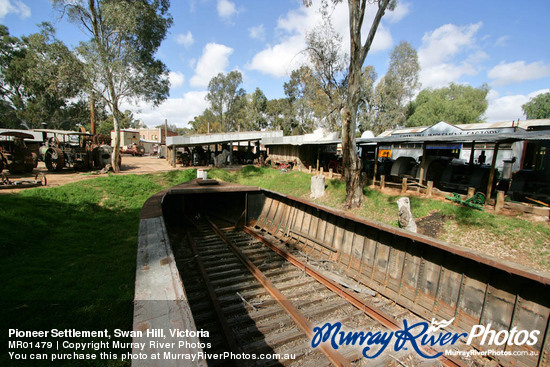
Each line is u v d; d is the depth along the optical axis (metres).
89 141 21.12
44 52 16.39
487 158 17.33
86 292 4.91
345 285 5.75
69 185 12.80
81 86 17.05
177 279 3.18
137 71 18.52
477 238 8.42
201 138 26.00
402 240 5.49
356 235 6.63
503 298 3.98
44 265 5.91
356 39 11.22
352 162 12.32
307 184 17.80
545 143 13.34
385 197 12.69
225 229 10.23
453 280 4.61
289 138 24.11
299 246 8.07
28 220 8.16
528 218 8.70
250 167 24.17
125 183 14.45
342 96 19.02
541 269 6.85
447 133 20.06
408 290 5.21
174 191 9.64
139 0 17.78
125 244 7.70
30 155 16.33
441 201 10.89
